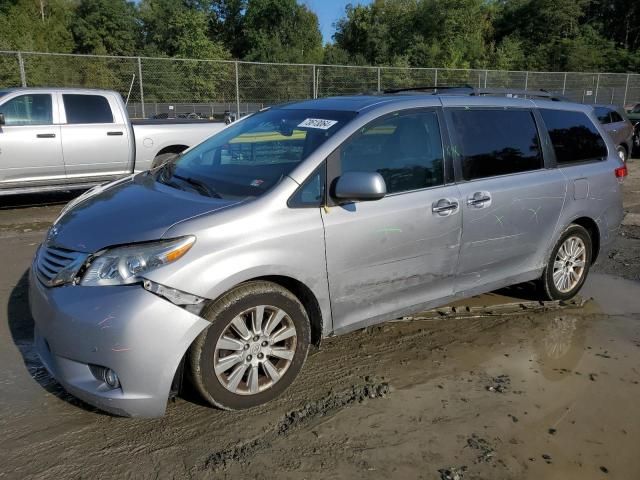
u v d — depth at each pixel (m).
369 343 4.15
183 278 2.85
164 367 2.82
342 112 3.76
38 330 3.07
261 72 18.39
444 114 4.02
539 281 4.88
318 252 3.28
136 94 16.67
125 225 3.02
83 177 8.84
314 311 3.43
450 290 4.09
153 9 47.97
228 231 3.00
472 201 4.00
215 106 17.88
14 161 8.17
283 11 53.72
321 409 3.27
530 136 4.55
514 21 52.84
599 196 5.00
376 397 3.42
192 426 3.06
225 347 3.06
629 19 57.06
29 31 44.19
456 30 44.22
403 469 2.78
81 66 15.77
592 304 5.09
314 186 3.34
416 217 3.69
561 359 4.01
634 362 3.99
